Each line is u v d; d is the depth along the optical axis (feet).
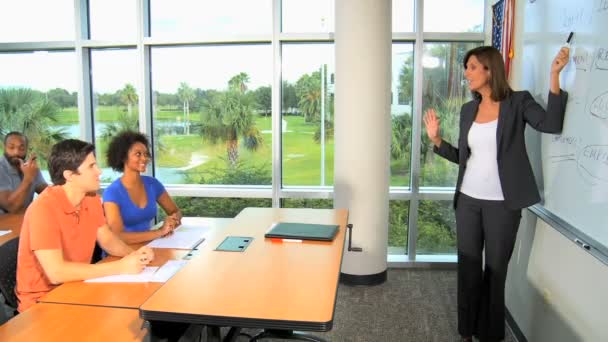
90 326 4.59
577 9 6.27
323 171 12.88
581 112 6.14
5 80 13.43
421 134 12.49
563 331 6.81
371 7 10.36
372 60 10.51
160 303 4.48
